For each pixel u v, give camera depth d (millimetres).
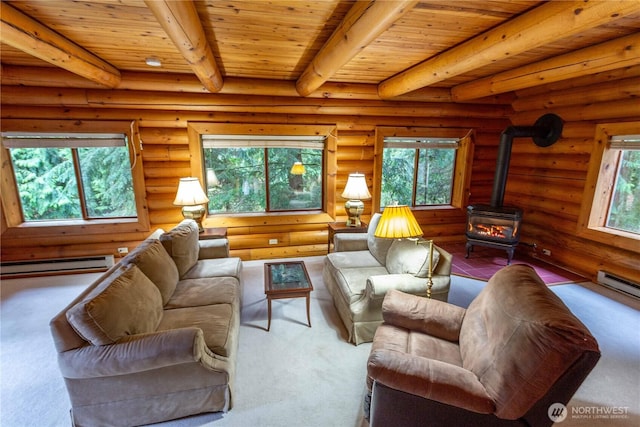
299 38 2662
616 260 3664
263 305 3334
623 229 3775
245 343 2680
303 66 3537
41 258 4066
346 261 3385
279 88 4117
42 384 2225
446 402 1447
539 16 2084
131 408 1828
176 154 4176
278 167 4633
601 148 3729
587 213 3926
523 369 1326
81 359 1668
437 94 4594
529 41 2230
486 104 4887
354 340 2660
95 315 1651
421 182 5168
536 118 4574
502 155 4328
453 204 5301
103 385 1765
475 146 5035
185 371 1838
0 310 3207
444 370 1531
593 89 3732
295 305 3338
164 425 1876
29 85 3598
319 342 2701
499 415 1394
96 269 4145
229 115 4203
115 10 2170
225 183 4523
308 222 4699
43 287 3725
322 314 3162
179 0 1650
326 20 2307
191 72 3826
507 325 1513
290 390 2166
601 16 1811
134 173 4086
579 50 3006
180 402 1883
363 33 2000
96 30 2514
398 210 2281
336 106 4430
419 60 3383
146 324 1953
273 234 4652
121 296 1849
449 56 2963
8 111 3650
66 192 4125
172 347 1696
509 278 1786
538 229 4648
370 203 4926
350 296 2721
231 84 3979
